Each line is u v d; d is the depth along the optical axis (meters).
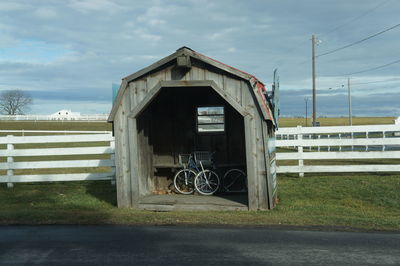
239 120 11.76
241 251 5.98
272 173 9.73
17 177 12.87
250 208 9.26
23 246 6.37
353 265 5.37
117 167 9.78
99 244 6.43
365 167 12.81
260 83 10.12
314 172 14.01
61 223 7.97
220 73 9.22
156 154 12.09
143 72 9.40
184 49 9.06
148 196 10.84
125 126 9.71
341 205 9.97
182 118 12.05
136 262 5.52
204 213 8.92
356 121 78.75
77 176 12.84
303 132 13.32
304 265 5.36
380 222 7.84
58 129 47.75
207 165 11.32
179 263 5.46
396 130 13.11
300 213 8.91
